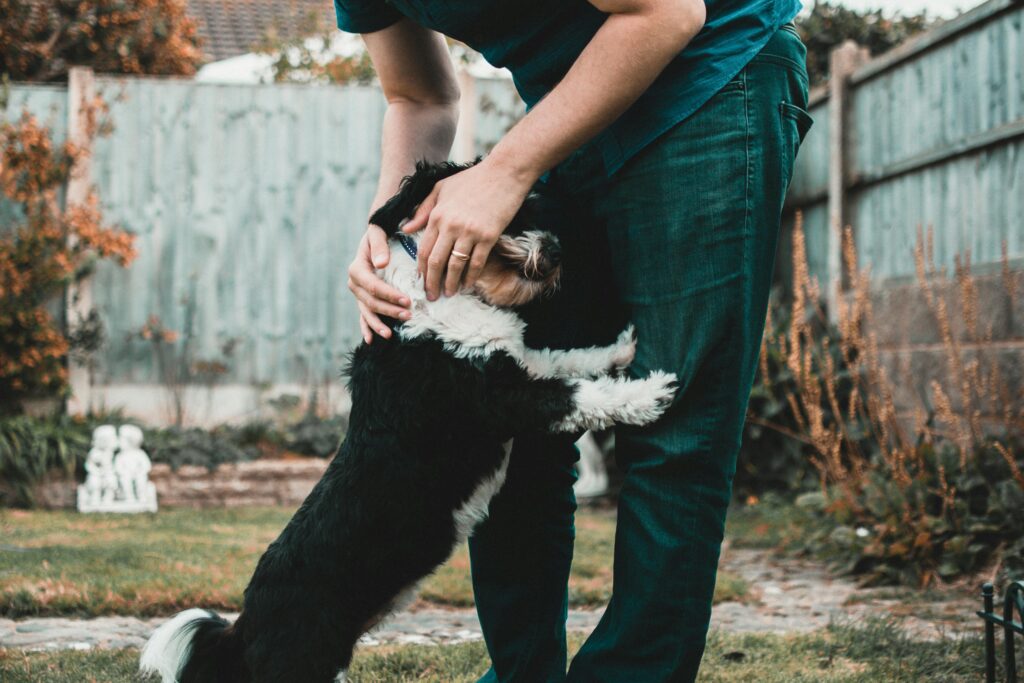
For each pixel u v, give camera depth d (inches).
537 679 91.7
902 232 241.8
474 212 77.6
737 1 78.8
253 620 88.0
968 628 135.4
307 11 514.6
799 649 123.0
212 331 291.1
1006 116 199.9
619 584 80.4
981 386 193.8
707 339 76.7
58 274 267.3
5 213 276.1
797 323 198.8
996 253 203.9
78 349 278.1
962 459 176.1
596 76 72.1
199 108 290.7
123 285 286.7
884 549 176.4
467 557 183.2
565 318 88.3
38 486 253.9
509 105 303.7
